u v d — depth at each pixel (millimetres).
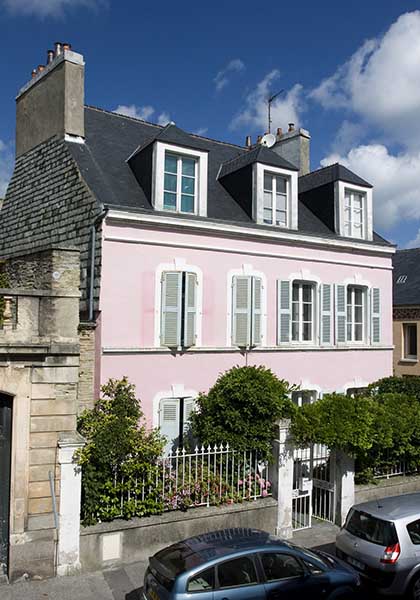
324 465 11750
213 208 14211
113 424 9148
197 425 11555
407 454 12352
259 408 10297
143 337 12258
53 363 8367
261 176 14445
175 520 9094
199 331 13062
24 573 8055
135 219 12086
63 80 13852
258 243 14203
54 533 8250
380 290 16953
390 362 17047
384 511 8242
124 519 8852
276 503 10141
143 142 15352
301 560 6949
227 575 6461
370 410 11625
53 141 14234
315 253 15344
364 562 7945
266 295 14320
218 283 13484
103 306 11758
